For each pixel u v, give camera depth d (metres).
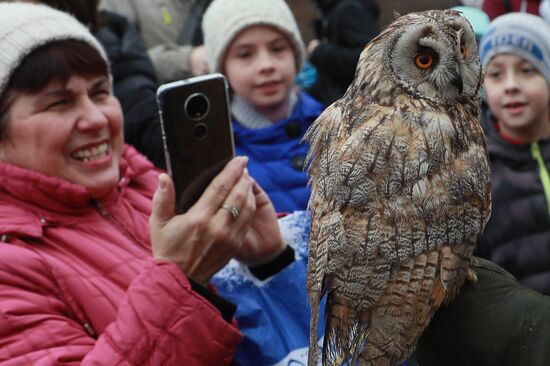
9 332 2.14
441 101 2.09
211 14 3.45
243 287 2.47
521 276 3.30
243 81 3.32
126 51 3.69
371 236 1.90
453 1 5.28
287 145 3.22
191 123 2.32
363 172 1.94
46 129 2.43
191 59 4.02
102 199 2.56
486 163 2.04
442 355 1.92
